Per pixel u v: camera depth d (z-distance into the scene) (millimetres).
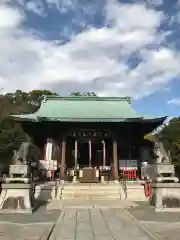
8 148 38719
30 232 10766
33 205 17953
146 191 23859
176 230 11078
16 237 9922
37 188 24531
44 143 33219
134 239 9727
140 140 34938
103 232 10898
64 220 13531
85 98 39938
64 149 32375
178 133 45344
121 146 34469
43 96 39906
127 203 20406
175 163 37562
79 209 17344
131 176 32906
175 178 17953
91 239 9766
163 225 12133
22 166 17766
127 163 33688
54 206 18938
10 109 51875
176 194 17172
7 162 37312
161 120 31812
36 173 31391
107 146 38250
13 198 16656
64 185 25938
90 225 12312
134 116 33750
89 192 24359
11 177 17609
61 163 31672
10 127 43156
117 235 10375
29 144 18719
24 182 17250
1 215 15328
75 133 33250
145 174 30844
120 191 24328
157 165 18453
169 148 39656
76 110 36594
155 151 18953
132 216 14602
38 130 33344
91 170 30422
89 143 38969
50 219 13953
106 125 33062
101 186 25469
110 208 17844
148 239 9727
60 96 39969
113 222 13023
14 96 66688
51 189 24469
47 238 9820
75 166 35719
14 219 13961
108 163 37281
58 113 35312
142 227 11719
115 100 39906
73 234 10562
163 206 16688
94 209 17344
